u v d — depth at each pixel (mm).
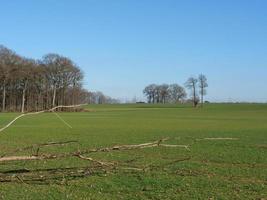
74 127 77438
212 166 30078
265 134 61812
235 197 20656
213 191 21875
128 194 21188
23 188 21484
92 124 87125
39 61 136875
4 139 53562
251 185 23328
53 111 10016
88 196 20562
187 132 66312
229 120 108438
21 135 59594
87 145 45688
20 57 146875
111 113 157125
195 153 37469
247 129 73562
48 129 71875
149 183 23500
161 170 27281
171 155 35719
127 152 36906
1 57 145000
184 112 173750
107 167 9680
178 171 27328
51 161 29594
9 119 97375
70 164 28688
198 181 24359
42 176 9227
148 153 36688
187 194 21234
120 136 58594
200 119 113750
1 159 8414
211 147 42375
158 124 88562
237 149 40969
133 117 123688
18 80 140375
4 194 20266
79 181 23203
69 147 43062
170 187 22750
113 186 22625
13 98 142250
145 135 60406
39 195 20359
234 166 30281
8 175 8969
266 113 165125
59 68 118500
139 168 10641
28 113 9758
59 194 20641
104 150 9359
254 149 41094
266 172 27656
